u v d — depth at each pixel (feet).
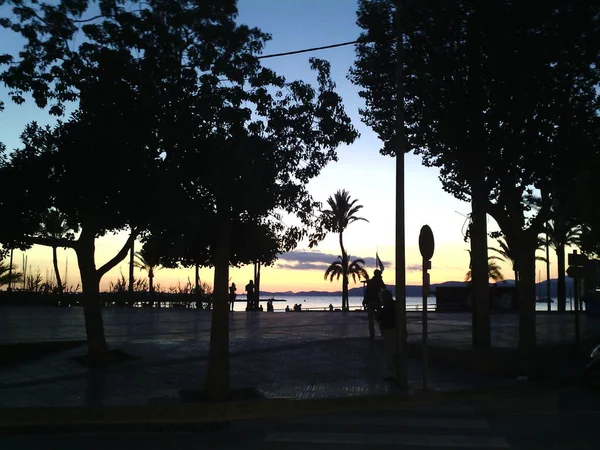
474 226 55.62
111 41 42.01
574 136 49.29
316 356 53.16
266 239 43.39
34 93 42.06
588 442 28.73
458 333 71.82
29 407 34.55
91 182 44.19
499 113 48.67
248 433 31.04
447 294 128.57
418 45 50.08
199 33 40.96
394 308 45.29
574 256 61.57
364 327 74.43
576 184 51.83
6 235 47.26
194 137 39.29
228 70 39.52
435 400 40.70
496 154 51.29
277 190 39.29
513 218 51.93
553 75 47.06
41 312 93.40
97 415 34.35
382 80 53.88
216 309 38.19
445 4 45.57
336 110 40.81
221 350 37.86
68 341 55.06
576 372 51.60
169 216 42.42
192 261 50.11
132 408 34.73
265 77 39.91
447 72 49.01
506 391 43.68
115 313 98.37
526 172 50.49
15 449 27.99
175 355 52.37
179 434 31.07
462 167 56.90
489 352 50.98
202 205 39.83
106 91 40.52
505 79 46.50
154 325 76.23
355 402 38.52
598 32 42.37
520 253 50.88
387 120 56.39
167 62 40.14
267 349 55.83
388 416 35.35
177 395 38.40
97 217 48.29
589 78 48.44
